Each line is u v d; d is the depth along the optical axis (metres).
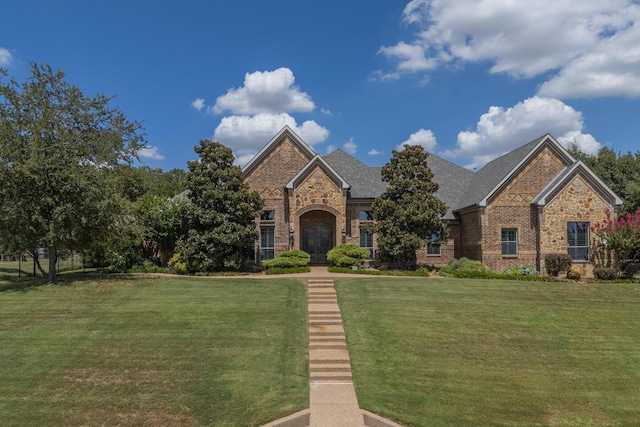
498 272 29.50
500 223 29.83
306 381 13.02
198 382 12.76
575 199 29.31
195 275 26.70
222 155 28.00
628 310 19.66
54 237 21.83
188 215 27.47
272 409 11.22
